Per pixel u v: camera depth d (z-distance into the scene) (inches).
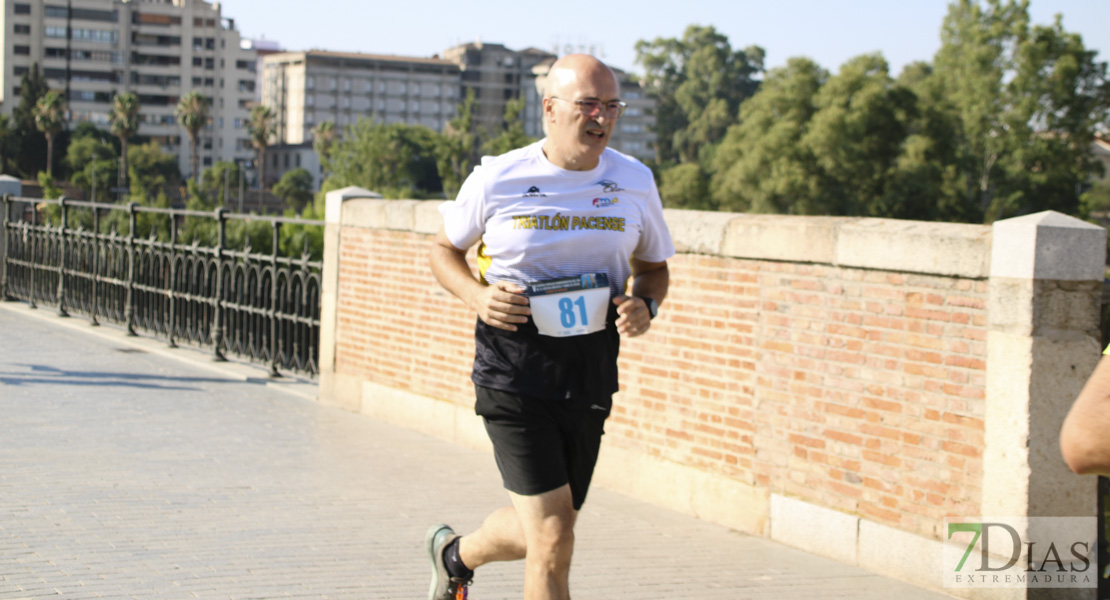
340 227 354.9
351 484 246.2
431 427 315.9
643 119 7377.0
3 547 178.1
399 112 7568.9
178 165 6555.1
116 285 501.7
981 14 2642.7
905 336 193.2
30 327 487.2
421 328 320.2
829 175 2498.8
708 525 230.5
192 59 6555.1
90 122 5890.8
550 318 121.1
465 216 128.3
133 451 263.7
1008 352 174.6
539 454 123.6
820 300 209.0
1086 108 2534.5
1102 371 66.8
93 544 183.9
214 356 422.3
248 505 219.8
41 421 290.7
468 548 138.0
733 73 6373.0
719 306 231.6
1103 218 3646.7
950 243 183.2
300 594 164.2
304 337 380.5
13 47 6146.7
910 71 5251.0
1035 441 172.4
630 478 255.0
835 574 196.4
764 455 221.6
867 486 200.4
